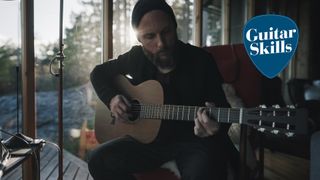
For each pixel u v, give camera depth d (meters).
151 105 1.73
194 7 3.12
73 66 2.53
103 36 2.49
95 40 2.55
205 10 3.32
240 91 2.21
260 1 3.76
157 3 1.86
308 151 2.31
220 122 1.47
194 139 1.68
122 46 2.57
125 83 1.87
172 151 1.72
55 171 2.62
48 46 2.21
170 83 1.81
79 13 2.49
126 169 1.78
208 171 1.55
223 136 1.66
